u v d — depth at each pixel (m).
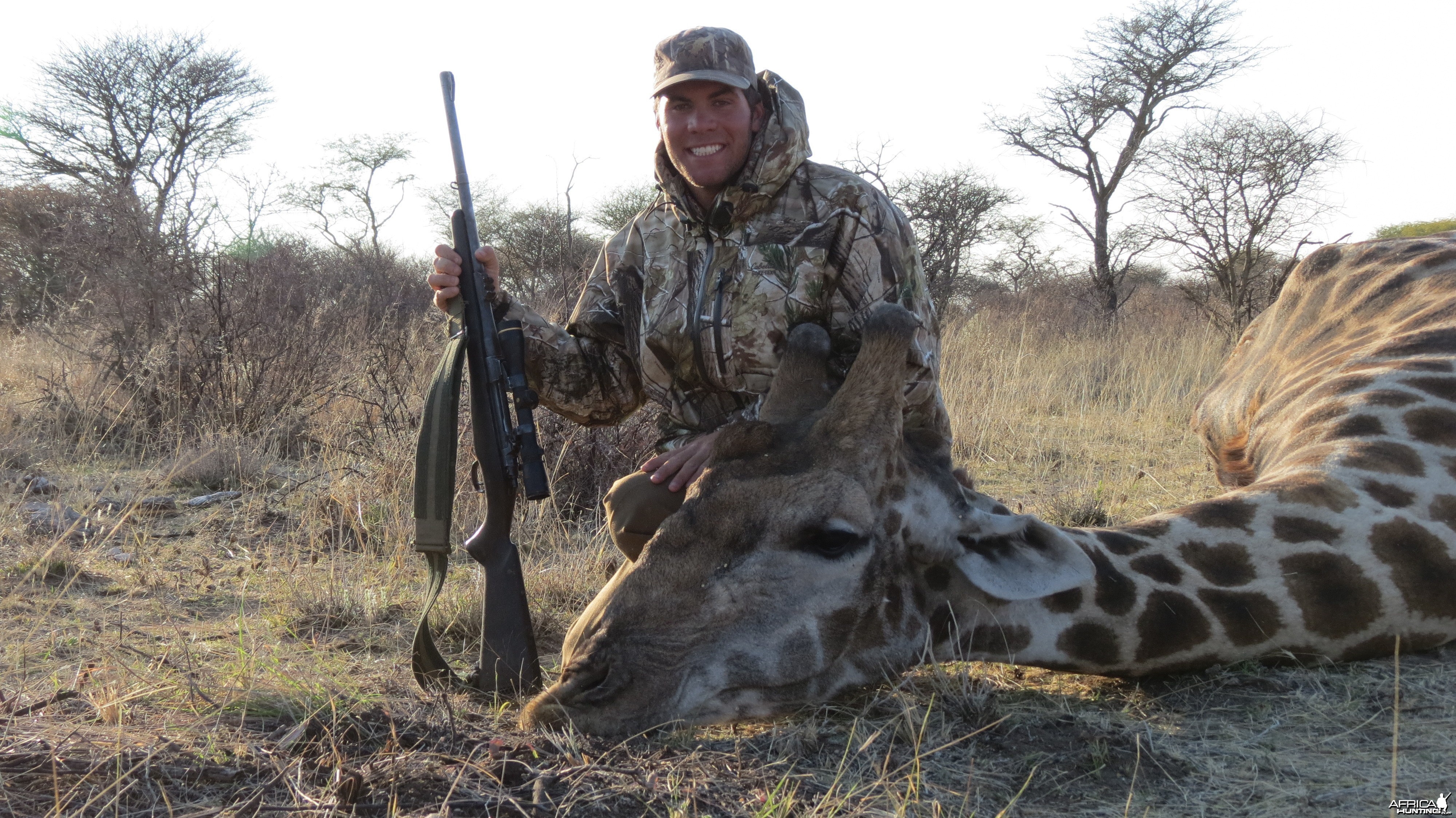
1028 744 3.21
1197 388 10.31
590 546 5.50
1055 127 26.11
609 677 3.11
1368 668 3.65
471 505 5.94
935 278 23.08
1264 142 18.27
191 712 3.33
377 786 2.73
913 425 3.96
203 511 6.51
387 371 8.06
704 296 3.96
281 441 8.23
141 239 10.85
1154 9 25.48
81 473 7.27
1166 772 3.04
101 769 2.78
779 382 3.50
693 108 3.84
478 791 2.72
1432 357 4.52
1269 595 3.55
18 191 15.94
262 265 13.26
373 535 5.74
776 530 3.17
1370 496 3.79
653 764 2.90
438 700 3.42
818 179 3.96
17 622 4.40
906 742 3.19
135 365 8.79
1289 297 5.87
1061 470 7.47
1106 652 3.49
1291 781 2.97
